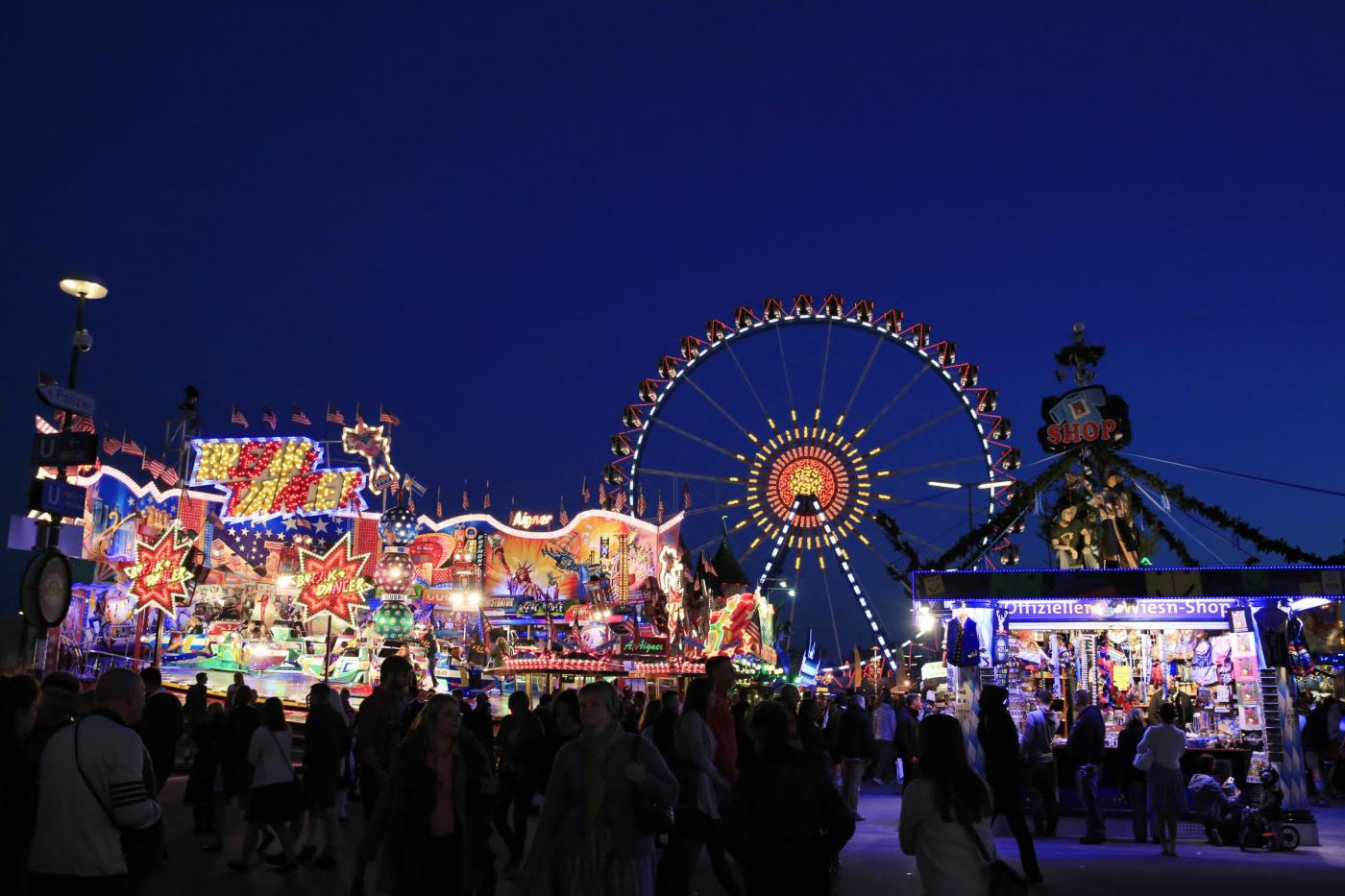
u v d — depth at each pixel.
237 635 37.44
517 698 13.69
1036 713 17.84
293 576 38.84
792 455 53.38
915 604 22.45
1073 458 25.52
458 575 44.00
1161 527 25.53
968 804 6.38
